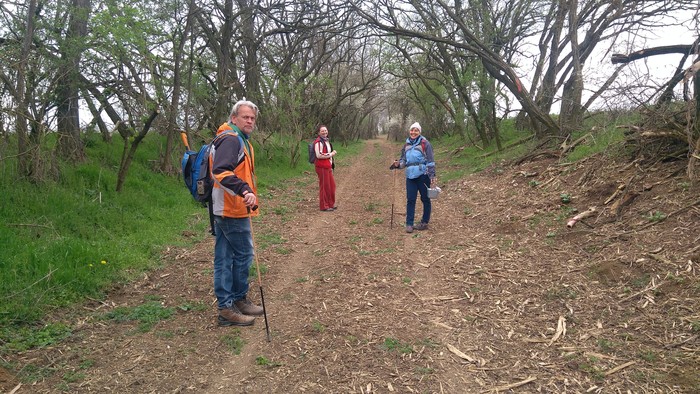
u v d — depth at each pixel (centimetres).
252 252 404
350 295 450
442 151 2098
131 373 315
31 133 643
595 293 418
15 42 675
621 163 704
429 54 1585
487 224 680
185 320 398
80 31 755
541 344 349
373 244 624
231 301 393
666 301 382
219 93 1216
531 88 1368
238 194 352
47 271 441
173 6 878
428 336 366
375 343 356
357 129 4209
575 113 1098
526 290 441
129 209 711
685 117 646
